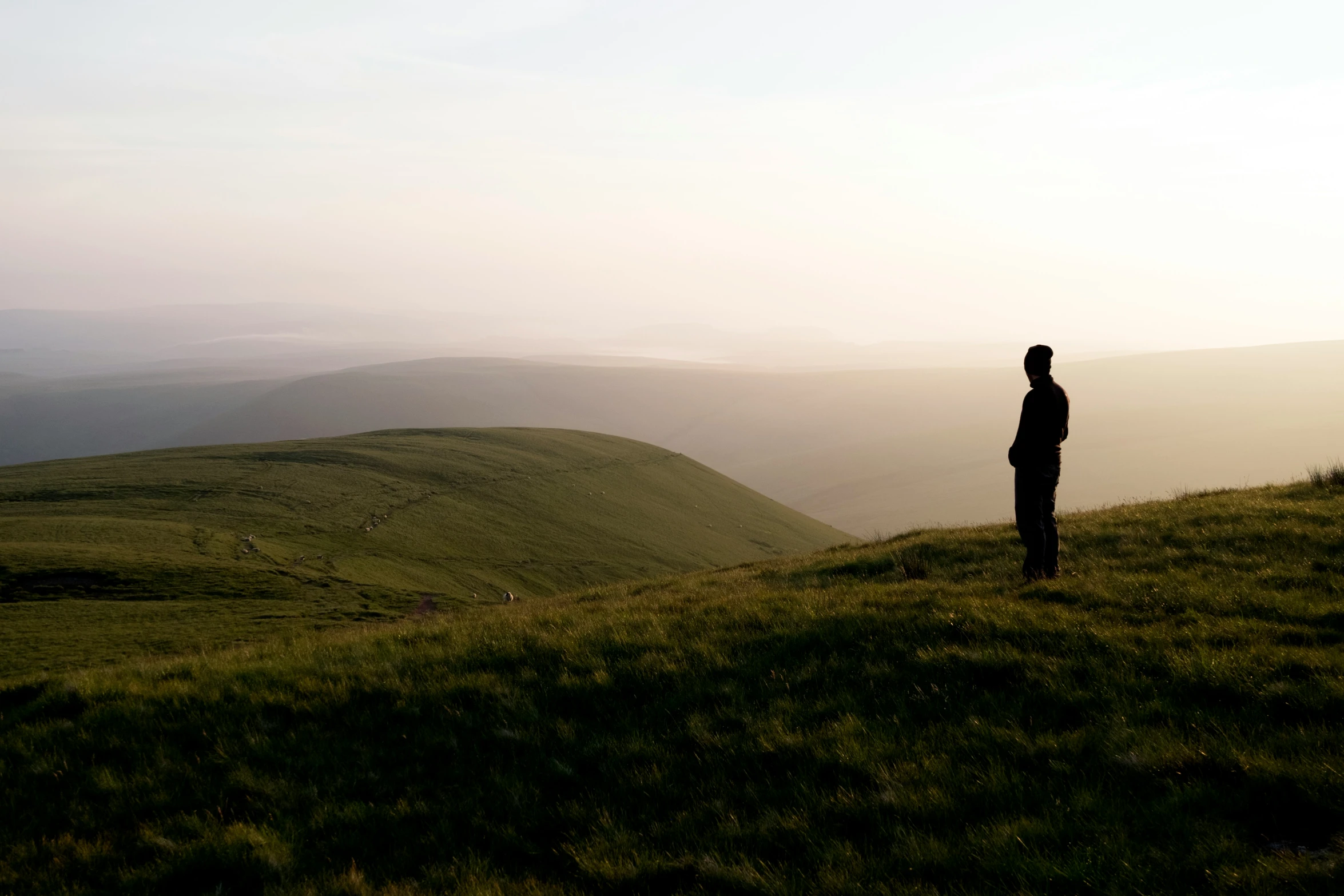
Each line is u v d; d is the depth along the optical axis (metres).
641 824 5.75
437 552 96.38
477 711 7.72
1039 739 5.95
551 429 197.00
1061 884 4.37
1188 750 5.51
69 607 51.53
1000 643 7.86
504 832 5.76
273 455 132.50
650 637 9.27
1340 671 6.32
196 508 94.12
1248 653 6.89
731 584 16.12
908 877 4.68
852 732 6.50
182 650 43.03
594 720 7.41
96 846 5.91
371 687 8.35
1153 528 13.70
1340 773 4.91
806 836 5.19
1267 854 4.43
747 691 7.63
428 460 140.62
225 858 5.60
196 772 6.91
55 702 8.27
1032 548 10.62
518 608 17.39
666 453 193.75
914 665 7.67
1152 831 4.79
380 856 5.68
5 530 71.38
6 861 5.79
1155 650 7.29
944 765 5.82
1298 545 10.95
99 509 90.44
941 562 14.13
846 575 14.35
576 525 124.69
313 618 54.19
